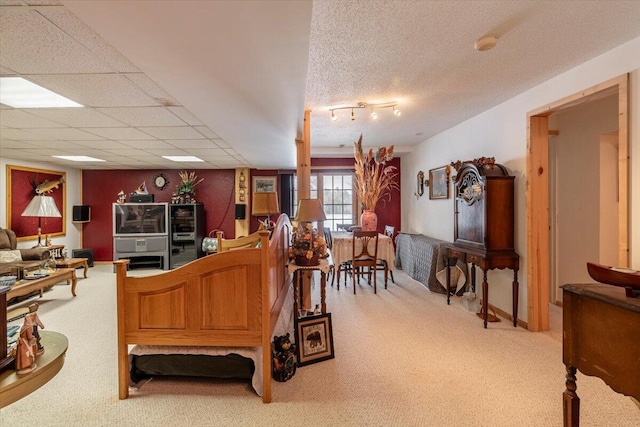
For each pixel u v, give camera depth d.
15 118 2.99
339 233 5.31
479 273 3.85
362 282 4.91
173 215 6.31
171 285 2.02
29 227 5.61
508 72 2.59
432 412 1.85
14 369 1.14
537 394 2.02
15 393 1.08
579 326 1.61
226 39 1.51
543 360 2.45
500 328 3.08
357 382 2.17
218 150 4.72
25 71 1.98
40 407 1.92
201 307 2.02
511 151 3.26
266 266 1.99
